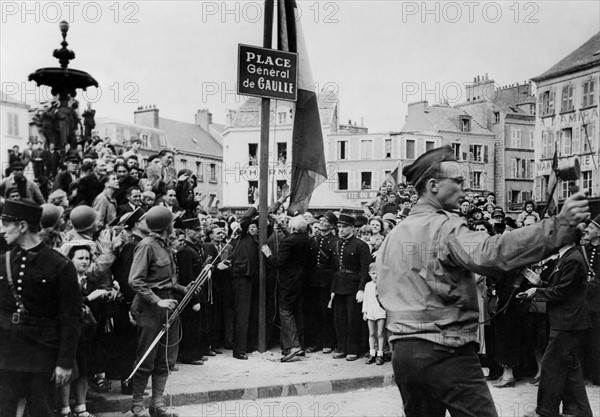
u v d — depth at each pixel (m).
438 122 35.38
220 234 10.24
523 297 6.77
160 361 6.64
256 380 7.99
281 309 9.49
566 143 19.39
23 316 4.76
